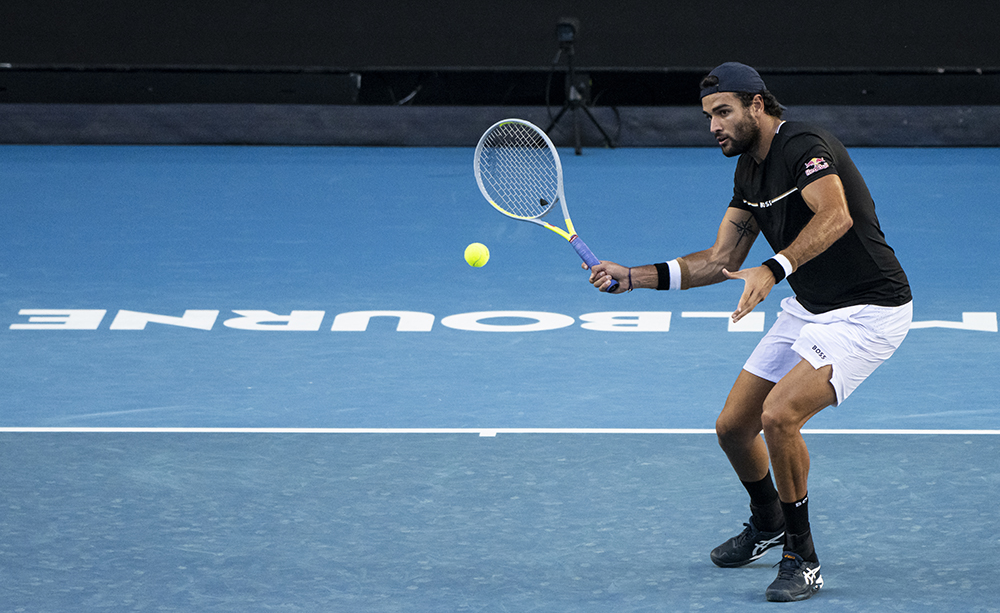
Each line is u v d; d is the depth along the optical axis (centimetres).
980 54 4100
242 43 4253
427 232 3106
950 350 2116
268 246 2975
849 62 4134
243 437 1719
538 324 2322
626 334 2244
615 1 4144
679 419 1784
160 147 4278
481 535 1374
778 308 2383
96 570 1283
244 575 1270
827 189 1125
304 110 4275
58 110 4288
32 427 1769
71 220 3244
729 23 4134
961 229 3075
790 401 1167
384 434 1730
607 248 2941
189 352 2162
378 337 2248
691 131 4203
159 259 2855
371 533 1380
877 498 1470
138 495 1499
